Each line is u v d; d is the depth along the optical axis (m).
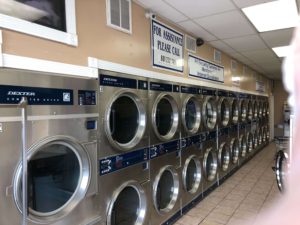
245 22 3.54
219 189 4.71
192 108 4.18
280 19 3.44
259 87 8.66
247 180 5.26
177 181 3.51
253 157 7.54
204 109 4.36
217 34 4.09
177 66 3.63
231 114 5.73
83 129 2.09
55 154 1.92
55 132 1.85
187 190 3.81
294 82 0.34
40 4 1.83
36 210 1.79
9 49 1.61
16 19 1.63
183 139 3.70
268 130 10.03
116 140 2.57
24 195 1.54
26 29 1.69
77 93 2.04
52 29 1.87
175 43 3.59
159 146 3.14
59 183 1.96
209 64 4.69
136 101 2.78
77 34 2.09
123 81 2.55
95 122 2.21
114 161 2.44
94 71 2.20
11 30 1.62
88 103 2.14
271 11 3.16
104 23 2.38
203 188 4.27
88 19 2.21
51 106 1.83
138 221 2.82
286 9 3.10
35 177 1.78
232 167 5.73
